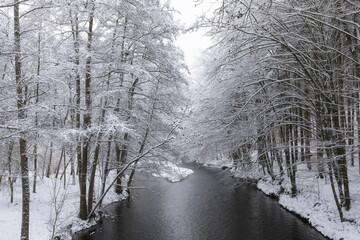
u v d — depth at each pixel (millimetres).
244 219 13344
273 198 17141
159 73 15453
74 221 12180
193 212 15062
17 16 8578
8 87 8219
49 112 8367
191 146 15977
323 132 10539
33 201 14258
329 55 10234
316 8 8836
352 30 9188
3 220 10875
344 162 10234
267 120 13094
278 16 8711
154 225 12938
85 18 12242
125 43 14234
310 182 15078
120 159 17656
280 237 10750
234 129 13805
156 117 16031
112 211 15211
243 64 13188
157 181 25766
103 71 12516
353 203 10648
